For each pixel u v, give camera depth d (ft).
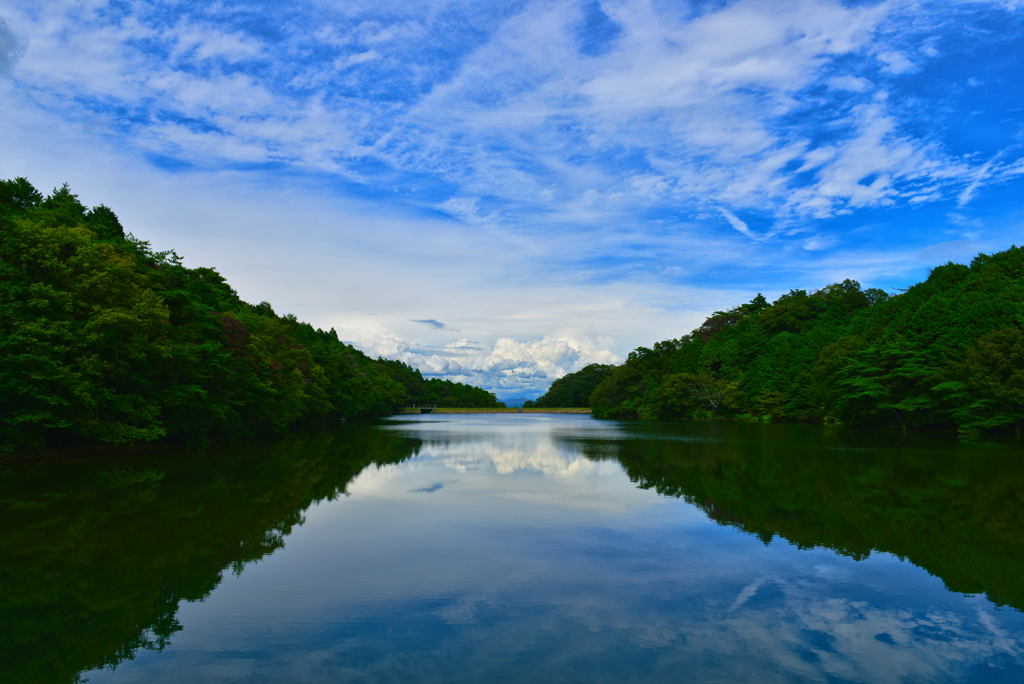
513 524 54.49
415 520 56.24
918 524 54.65
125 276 99.09
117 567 41.09
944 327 179.22
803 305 346.95
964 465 98.12
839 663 27.12
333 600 34.73
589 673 25.93
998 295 171.94
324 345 293.64
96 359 88.53
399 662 26.89
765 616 32.63
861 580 38.73
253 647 28.43
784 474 88.63
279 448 131.03
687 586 37.42
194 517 56.95
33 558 43.14
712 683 25.14
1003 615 32.99
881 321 246.27
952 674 26.17
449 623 31.35
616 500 67.00
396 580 38.37
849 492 72.28
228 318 140.56
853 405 204.54
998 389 146.41
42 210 116.47
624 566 41.47
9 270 83.71
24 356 79.97
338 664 26.68
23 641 29.14
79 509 60.03
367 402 319.27
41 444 93.86
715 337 386.32
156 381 111.86
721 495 70.13
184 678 25.46
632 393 402.31
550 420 370.32
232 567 41.14
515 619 31.94
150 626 31.01
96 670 26.21
